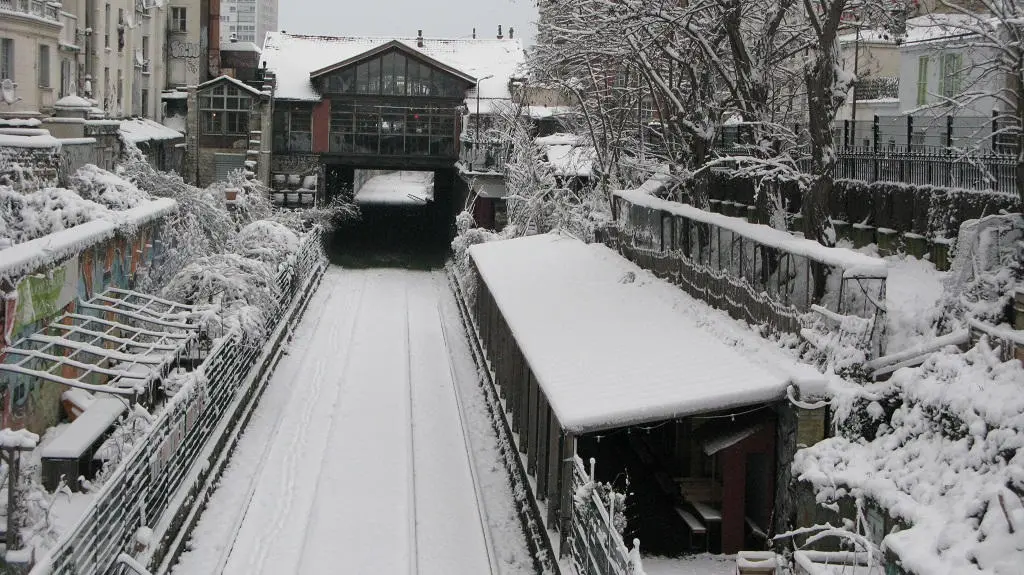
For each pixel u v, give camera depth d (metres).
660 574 15.89
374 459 24.39
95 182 26.91
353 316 41.53
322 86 58.97
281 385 30.69
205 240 32.34
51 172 24.80
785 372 15.54
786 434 15.49
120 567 14.88
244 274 27.41
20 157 23.47
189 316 23.17
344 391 30.41
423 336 38.38
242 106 57.91
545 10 29.14
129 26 53.41
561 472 17.55
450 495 22.33
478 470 23.88
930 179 23.00
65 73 44.34
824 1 19.92
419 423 27.64
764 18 26.11
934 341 15.04
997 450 12.46
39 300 18.89
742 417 16.33
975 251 16.86
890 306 16.78
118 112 52.34
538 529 18.62
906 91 30.17
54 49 41.84
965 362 14.19
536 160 43.88
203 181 58.44
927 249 22.58
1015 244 16.77
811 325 16.33
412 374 32.94
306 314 41.12
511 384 24.97
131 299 25.33
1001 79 24.91
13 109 37.88
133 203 27.09
